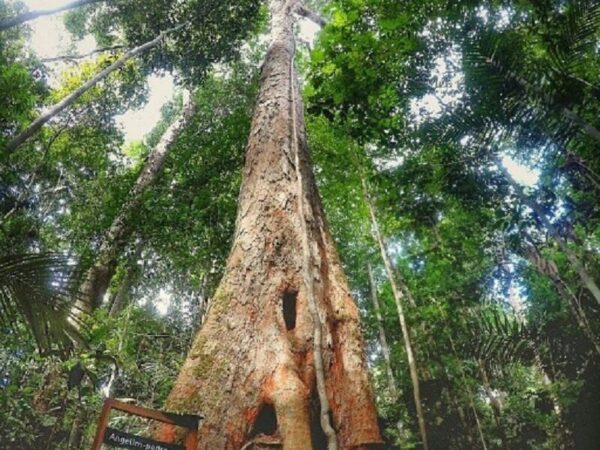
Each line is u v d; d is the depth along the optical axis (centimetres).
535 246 663
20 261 296
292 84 773
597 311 673
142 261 1058
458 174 677
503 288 812
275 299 464
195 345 437
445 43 648
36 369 614
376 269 1198
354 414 413
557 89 433
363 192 930
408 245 1031
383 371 1019
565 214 588
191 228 918
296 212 551
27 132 758
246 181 614
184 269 1012
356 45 598
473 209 702
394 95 652
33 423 591
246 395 398
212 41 1227
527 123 451
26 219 838
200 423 380
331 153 984
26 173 1124
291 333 447
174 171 1063
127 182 1060
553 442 690
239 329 442
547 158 459
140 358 1027
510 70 459
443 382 709
